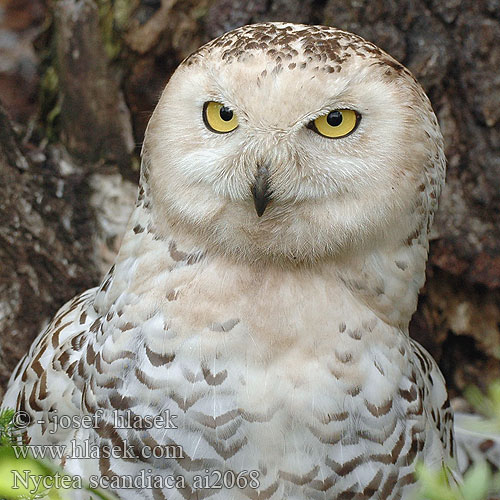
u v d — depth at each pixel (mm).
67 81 3385
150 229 3020
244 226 2992
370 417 3004
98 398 3012
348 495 3004
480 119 3344
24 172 3334
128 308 3012
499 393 2943
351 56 2986
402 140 2988
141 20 3354
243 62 2979
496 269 3352
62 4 3381
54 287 3314
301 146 2982
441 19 3338
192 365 2994
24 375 3080
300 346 2994
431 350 3381
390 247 3012
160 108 3006
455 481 3059
